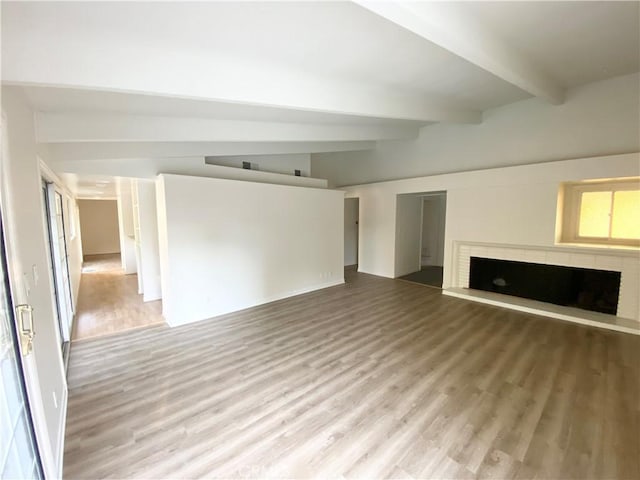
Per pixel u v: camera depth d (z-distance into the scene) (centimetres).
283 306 507
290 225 561
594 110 415
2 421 117
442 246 866
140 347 354
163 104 286
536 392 260
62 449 198
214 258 454
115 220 1227
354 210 921
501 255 520
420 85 360
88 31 188
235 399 254
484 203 521
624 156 376
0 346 124
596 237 442
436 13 204
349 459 191
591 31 269
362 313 469
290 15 195
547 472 179
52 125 269
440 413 234
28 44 173
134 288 638
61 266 383
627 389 262
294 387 271
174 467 186
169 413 237
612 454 192
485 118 536
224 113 338
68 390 268
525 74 332
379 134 556
